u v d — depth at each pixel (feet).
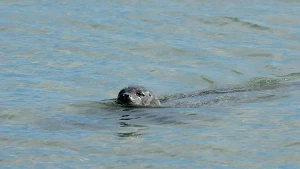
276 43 279.90
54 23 302.04
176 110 195.11
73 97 210.38
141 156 155.43
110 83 227.20
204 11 322.14
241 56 262.47
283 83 229.66
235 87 226.58
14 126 178.81
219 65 251.19
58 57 255.91
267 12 322.14
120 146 161.99
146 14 317.01
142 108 197.77
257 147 161.27
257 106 199.11
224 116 187.52
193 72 242.17
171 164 150.41
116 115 190.19
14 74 233.76
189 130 174.50
